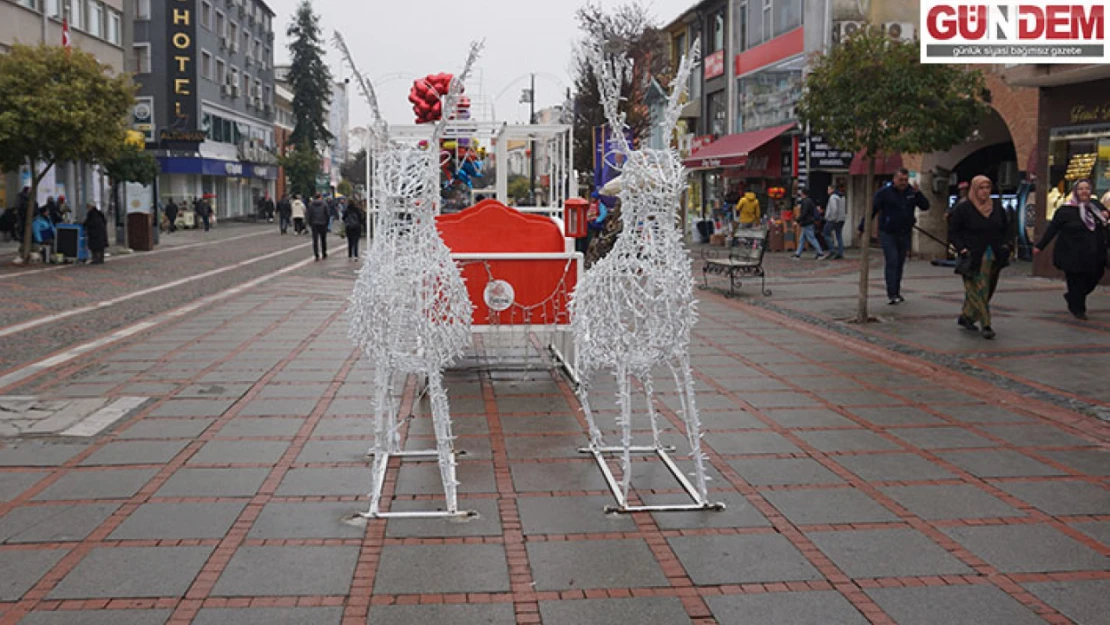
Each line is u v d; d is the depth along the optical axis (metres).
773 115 30.12
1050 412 7.42
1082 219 11.86
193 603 4.11
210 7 54.50
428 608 4.09
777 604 4.12
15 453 6.32
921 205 13.88
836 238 23.34
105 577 4.37
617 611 4.06
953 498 5.46
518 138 11.48
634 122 27.61
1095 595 4.18
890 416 7.39
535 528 5.04
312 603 4.12
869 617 4.00
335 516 5.20
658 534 4.95
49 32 31.94
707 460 6.25
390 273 5.25
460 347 5.69
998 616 3.99
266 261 25.61
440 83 11.78
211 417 7.34
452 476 5.36
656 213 5.27
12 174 30.11
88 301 15.45
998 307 13.32
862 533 4.94
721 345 10.80
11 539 4.82
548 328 8.60
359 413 7.50
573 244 9.02
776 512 5.27
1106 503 5.36
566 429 7.12
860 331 11.59
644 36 29.23
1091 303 13.62
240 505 5.34
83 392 8.22
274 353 10.23
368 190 6.44
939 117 11.73
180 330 12.02
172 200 51.41
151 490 5.59
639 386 8.61
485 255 8.46
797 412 7.55
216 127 56.47
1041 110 17.33
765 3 30.84
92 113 21.58
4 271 21.05
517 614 4.04
